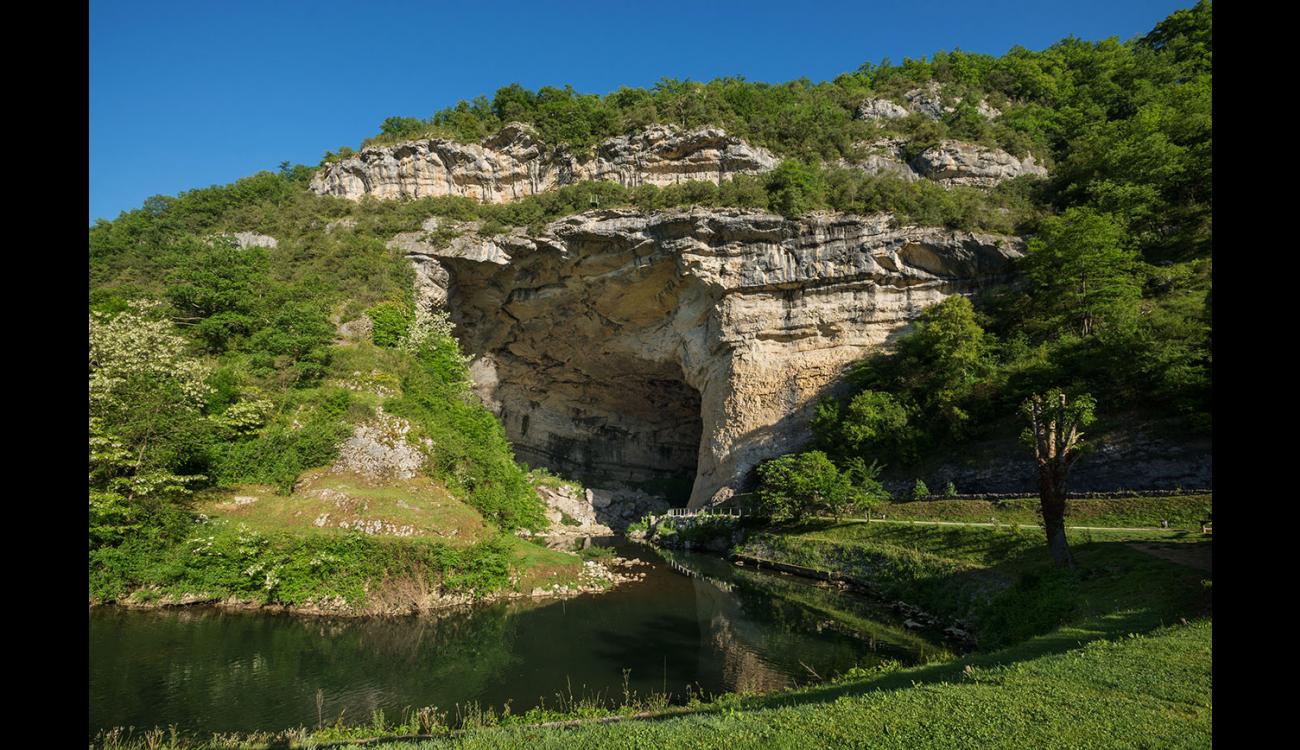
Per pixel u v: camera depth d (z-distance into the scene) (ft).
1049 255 130.41
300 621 74.74
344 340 135.13
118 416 82.74
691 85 227.81
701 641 72.74
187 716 48.83
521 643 70.90
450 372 146.61
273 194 215.51
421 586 83.35
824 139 195.62
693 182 179.11
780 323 169.78
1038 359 119.14
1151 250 132.36
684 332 192.13
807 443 156.97
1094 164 156.35
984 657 46.68
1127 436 97.66
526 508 134.82
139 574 77.92
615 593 97.60
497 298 197.16
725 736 27.76
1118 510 84.38
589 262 183.42
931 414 133.08
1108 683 31.42
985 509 101.96
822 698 41.55
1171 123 149.18
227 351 120.57
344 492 91.56
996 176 178.60
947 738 25.61
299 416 103.86
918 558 92.58
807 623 80.69
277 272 157.79
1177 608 48.52
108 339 86.89
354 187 212.64
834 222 162.71
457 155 208.64
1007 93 218.79
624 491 244.63
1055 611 61.11
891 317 159.43
